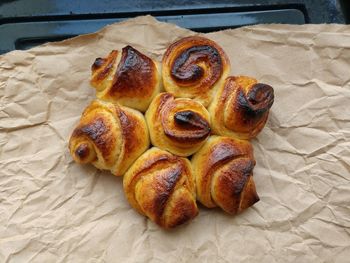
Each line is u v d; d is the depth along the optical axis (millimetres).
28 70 336
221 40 349
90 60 341
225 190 313
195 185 320
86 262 313
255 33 349
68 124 335
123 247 317
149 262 315
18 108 333
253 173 335
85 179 327
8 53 333
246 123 317
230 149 316
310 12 362
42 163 328
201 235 323
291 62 350
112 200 325
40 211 320
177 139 307
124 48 321
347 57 348
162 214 307
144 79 318
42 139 332
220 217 328
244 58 350
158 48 346
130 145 311
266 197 333
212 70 324
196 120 309
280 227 327
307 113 345
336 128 342
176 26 344
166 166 311
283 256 323
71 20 351
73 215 321
